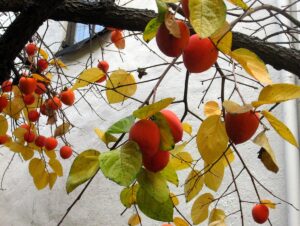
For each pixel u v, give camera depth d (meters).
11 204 3.22
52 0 1.21
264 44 1.32
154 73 2.79
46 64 1.70
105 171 0.61
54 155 1.79
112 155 0.62
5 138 1.74
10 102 1.62
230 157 1.31
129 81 1.15
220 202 2.01
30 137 1.71
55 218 2.86
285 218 1.80
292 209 1.74
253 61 0.72
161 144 0.66
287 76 2.02
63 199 2.88
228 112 0.65
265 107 2.02
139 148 0.63
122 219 2.47
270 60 1.32
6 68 1.37
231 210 1.97
